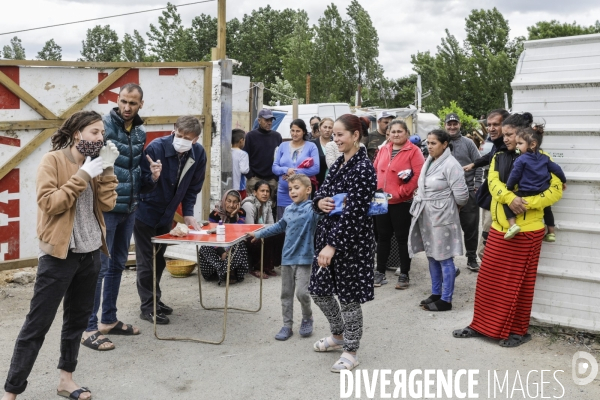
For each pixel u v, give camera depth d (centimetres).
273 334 507
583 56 489
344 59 5544
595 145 477
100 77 668
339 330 457
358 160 410
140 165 484
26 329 353
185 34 6725
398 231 638
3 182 621
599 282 475
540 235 470
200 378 418
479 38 5828
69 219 346
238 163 766
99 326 495
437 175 564
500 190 467
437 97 5806
